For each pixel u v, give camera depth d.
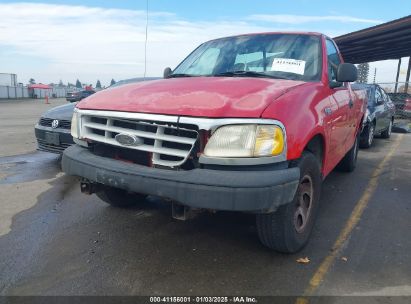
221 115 2.82
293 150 2.97
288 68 4.04
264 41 4.50
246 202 2.69
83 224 4.17
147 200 4.92
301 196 3.40
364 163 7.62
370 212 4.66
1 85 51.94
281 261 3.35
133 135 3.12
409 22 14.54
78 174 3.42
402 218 4.46
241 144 2.79
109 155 3.47
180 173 2.87
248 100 2.95
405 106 19.36
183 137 2.94
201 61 4.62
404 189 5.69
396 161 7.87
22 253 3.49
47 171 6.57
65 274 3.13
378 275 3.14
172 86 3.43
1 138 10.59
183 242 3.71
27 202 4.90
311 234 3.85
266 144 2.81
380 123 10.40
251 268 3.23
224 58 4.46
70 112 6.49
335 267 3.26
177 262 3.33
